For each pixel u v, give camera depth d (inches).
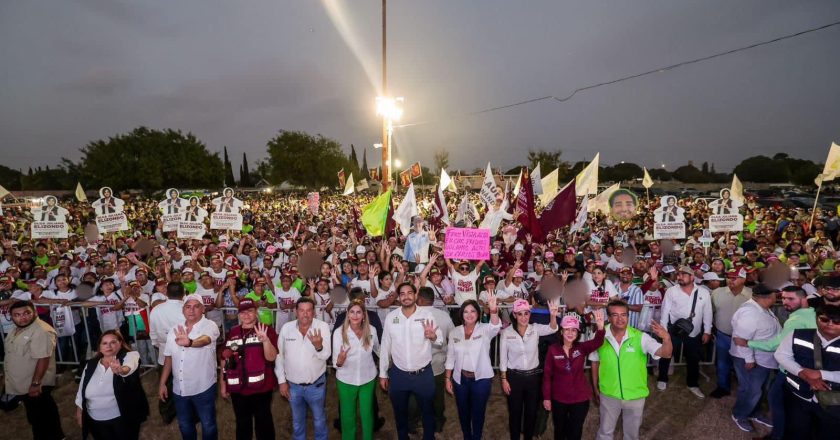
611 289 276.1
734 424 218.5
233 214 452.4
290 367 182.7
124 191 2358.5
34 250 481.4
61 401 253.3
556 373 179.8
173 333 183.8
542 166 2293.3
